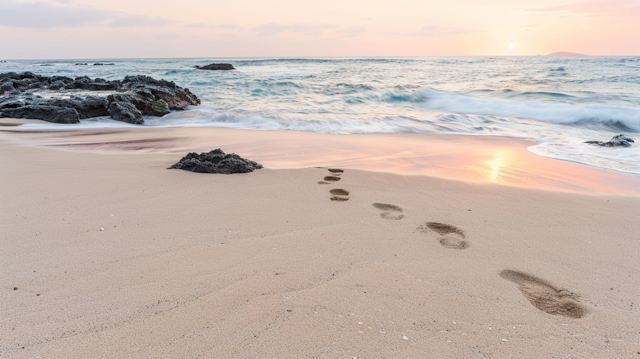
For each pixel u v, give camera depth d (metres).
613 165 6.02
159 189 3.82
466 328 1.82
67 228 2.78
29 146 6.11
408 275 2.31
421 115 11.66
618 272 2.46
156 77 26.66
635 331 1.85
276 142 7.23
